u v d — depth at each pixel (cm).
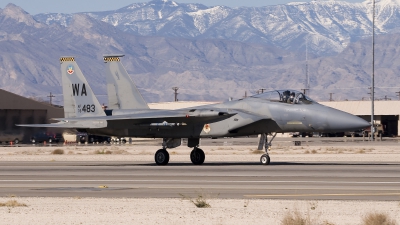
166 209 7531
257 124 14250
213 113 14075
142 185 10188
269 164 14388
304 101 14162
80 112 16138
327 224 6506
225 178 11156
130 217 6969
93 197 8719
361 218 6888
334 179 10800
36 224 6594
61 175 12125
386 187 9644
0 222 6706
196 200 8081
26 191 9506
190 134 14538
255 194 8944
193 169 13225
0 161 17212
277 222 6694
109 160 17325
